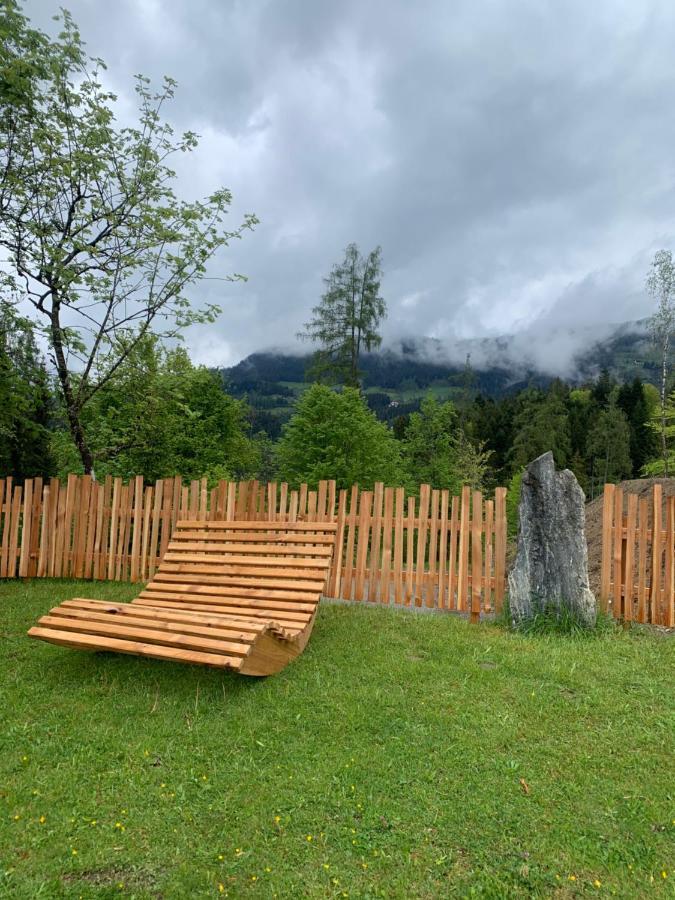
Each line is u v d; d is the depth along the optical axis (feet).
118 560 28.99
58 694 15.29
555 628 20.81
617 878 9.21
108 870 9.06
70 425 34.19
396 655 18.25
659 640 20.08
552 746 12.95
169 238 32.53
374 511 24.75
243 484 26.61
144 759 12.19
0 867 8.97
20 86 28.53
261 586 20.16
